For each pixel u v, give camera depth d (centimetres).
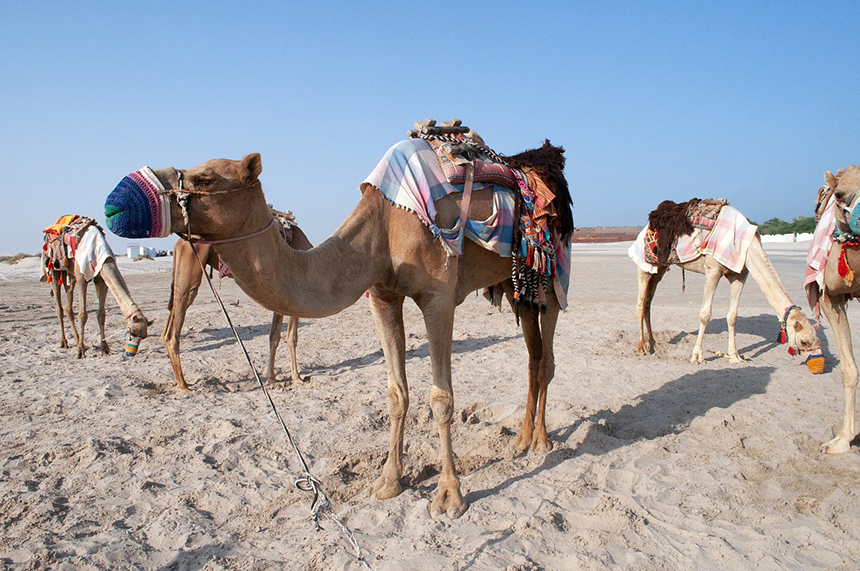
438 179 455
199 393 784
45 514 439
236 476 509
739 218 846
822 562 365
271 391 795
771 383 746
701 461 512
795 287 1689
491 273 511
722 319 1236
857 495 441
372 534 406
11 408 709
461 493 459
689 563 365
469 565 364
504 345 1062
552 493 461
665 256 924
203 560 381
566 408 663
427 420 650
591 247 6544
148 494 477
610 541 391
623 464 511
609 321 1262
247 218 378
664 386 761
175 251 792
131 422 648
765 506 434
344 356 1018
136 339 916
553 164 563
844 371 531
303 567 369
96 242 990
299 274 398
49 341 1206
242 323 1405
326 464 535
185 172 370
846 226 470
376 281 443
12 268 4066
